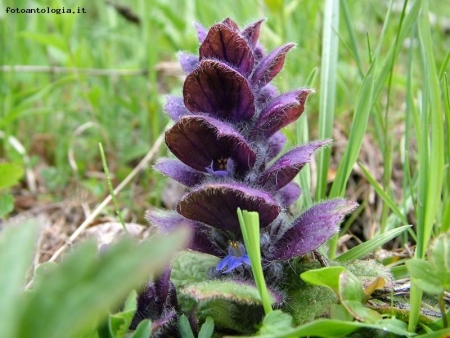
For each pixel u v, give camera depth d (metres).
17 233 0.09
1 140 0.35
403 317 0.15
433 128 0.15
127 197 0.29
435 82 0.15
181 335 0.14
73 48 0.39
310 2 0.36
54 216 0.29
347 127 0.32
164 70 0.39
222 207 0.15
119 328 0.13
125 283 0.08
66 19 0.33
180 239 0.08
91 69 0.37
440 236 0.13
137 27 0.43
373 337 0.14
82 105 0.39
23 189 0.32
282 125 0.16
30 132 0.37
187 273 0.17
